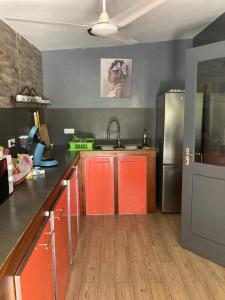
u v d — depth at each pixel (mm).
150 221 3436
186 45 3965
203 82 2484
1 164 1461
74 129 4086
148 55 3988
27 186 1796
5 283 917
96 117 4078
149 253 2645
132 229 3197
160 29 3363
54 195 1780
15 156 2680
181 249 2719
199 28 3479
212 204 2436
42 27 2754
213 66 2479
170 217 3572
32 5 2158
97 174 3625
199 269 2381
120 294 2068
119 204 3684
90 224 3350
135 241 2893
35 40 3273
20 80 2920
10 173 1601
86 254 2627
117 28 1969
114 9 2354
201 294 2068
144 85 4039
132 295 2059
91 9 2334
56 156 3127
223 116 2615
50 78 3980
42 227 1380
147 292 2090
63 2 2143
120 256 2592
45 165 2469
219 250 2426
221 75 2521
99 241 2895
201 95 2506
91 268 2398
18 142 2768
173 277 2273
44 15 2406
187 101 2500
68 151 3531
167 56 3984
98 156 3596
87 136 4109
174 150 3549
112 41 3617
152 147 3996
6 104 2484
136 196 3688
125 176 3643
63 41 3449
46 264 1390
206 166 2432
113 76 4004
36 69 3611
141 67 4008
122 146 3955
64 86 4004
